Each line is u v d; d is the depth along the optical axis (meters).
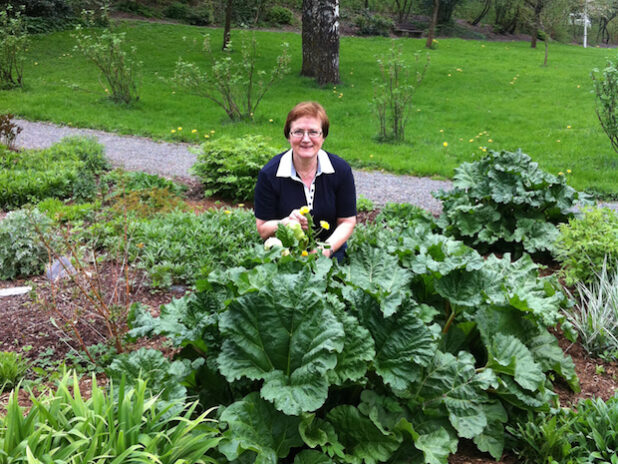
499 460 2.52
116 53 13.25
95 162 8.07
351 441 2.34
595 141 10.73
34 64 17.28
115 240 4.77
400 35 29.61
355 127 11.88
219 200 7.09
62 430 2.00
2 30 14.89
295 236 2.82
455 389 2.52
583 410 2.71
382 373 2.37
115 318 3.46
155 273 4.34
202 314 2.60
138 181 6.98
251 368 2.23
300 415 2.16
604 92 8.55
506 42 29.14
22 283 4.48
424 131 11.64
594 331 3.57
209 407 2.48
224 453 2.03
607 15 40.06
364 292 2.55
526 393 2.63
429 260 2.96
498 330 2.86
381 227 5.29
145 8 25.86
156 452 1.93
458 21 35.28
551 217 5.47
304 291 2.29
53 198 6.62
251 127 11.44
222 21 26.64
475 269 2.91
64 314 3.81
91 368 3.19
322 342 2.18
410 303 2.46
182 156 9.23
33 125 11.24
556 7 26.14
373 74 17.73
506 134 11.42
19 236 4.61
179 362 2.39
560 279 4.56
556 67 20.28
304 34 16.09
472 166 5.93
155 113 12.62
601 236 4.26
